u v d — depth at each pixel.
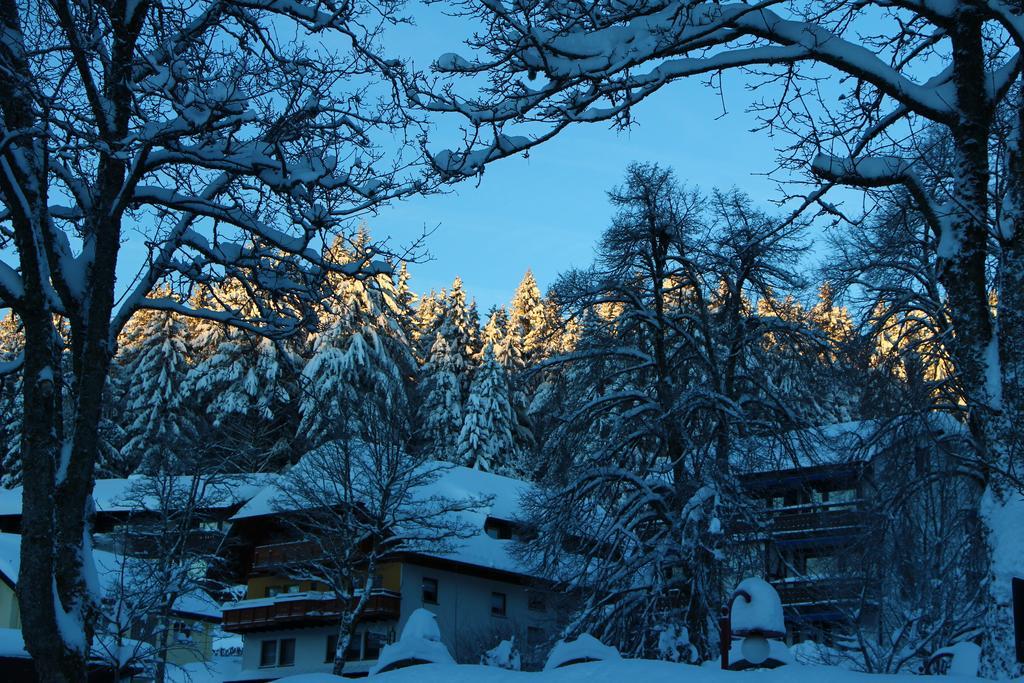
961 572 26.34
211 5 14.52
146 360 60.38
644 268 36.03
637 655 32.00
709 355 34.56
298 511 42.28
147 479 44.22
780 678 10.48
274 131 13.84
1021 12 11.49
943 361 24.62
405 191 14.54
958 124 12.59
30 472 12.36
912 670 25.67
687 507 31.33
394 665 14.60
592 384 36.19
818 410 34.66
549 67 12.31
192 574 46.69
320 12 14.54
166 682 53.19
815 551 33.50
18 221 12.60
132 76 13.89
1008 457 11.71
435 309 87.88
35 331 12.69
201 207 14.56
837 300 28.98
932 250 25.72
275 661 51.62
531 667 34.72
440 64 12.80
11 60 13.35
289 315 16.33
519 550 37.44
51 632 12.06
